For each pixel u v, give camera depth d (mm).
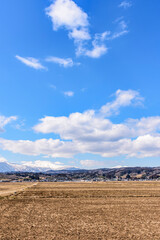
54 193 80312
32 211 40969
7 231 26766
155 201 55406
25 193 82125
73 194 75375
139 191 84812
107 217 35594
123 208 44688
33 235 25078
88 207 46062
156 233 26156
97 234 25641
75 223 31203
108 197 65062
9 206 47344
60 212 40062
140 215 37312
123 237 24484
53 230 27344
